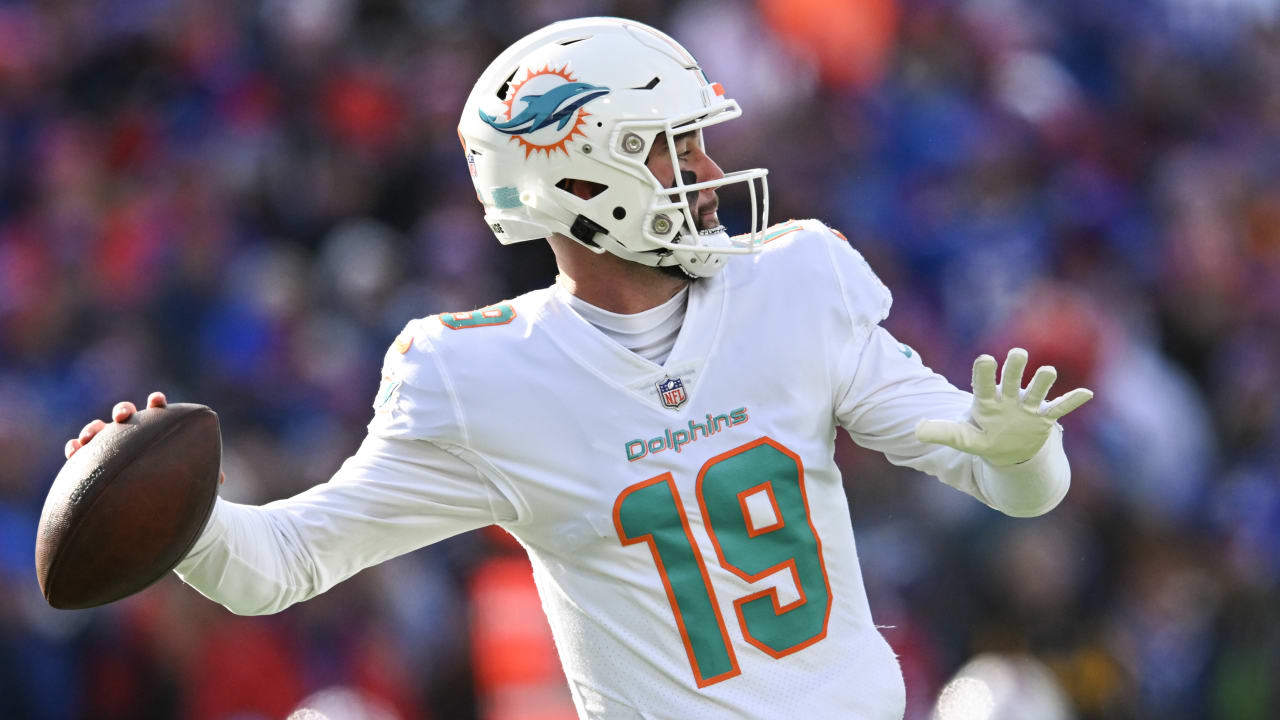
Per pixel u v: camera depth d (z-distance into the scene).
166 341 28.23
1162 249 33.75
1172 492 27.64
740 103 32.50
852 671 9.90
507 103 10.10
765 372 9.94
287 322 27.64
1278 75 39.00
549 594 10.19
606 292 10.05
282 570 9.67
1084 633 22.61
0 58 32.88
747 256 10.23
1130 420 27.84
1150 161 36.34
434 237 30.44
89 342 28.53
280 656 22.11
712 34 33.44
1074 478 25.62
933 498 23.61
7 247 30.33
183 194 30.41
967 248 31.92
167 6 33.69
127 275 29.14
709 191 10.16
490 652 21.97
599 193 9.91
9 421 25.33
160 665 21.88
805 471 9.95
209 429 9.48
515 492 9.88
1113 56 38.00
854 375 10.13
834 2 33.78
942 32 35.28
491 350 9.93
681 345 9.91
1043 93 35.91
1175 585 25.45
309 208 30.98
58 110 32.84
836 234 10.47
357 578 22.84
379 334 28.67
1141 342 31.31
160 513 9.14
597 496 9.78
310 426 26.59
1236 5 39.38
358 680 22.33
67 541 9.08
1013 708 20.73
